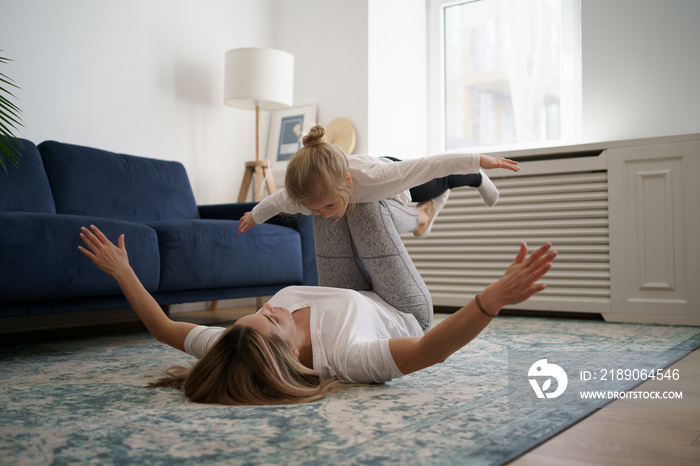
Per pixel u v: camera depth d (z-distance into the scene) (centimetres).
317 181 148
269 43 431
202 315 347
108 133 329
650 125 339
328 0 410
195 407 125
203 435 104
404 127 423
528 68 403
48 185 265
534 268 112
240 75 360
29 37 295
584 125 354
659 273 296
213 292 264
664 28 336
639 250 301
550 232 327
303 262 303
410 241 370
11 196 249
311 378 135
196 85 379
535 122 400
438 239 361
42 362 191
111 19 332
